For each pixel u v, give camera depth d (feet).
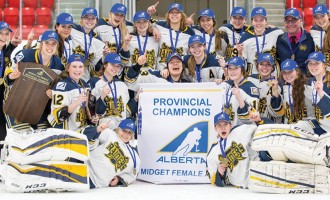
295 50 26.05
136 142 24.47
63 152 20.20
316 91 22.20
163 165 23.20
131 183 22.74
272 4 45.19
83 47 25.84
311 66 22.52
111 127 23.20
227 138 21.74
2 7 47.80
